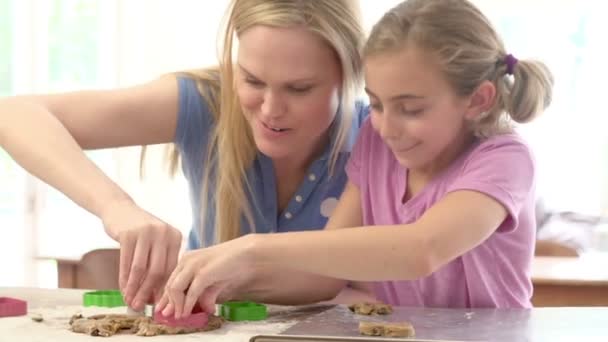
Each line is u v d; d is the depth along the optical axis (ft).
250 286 3.78
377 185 4.14
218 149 4.41
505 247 3.89
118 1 11.48
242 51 3.80
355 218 4.18
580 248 10.69
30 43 11.64
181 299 3.18
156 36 11.41
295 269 3.45
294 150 3.98
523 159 3.70
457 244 3.39
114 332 3.08
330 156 4.34
